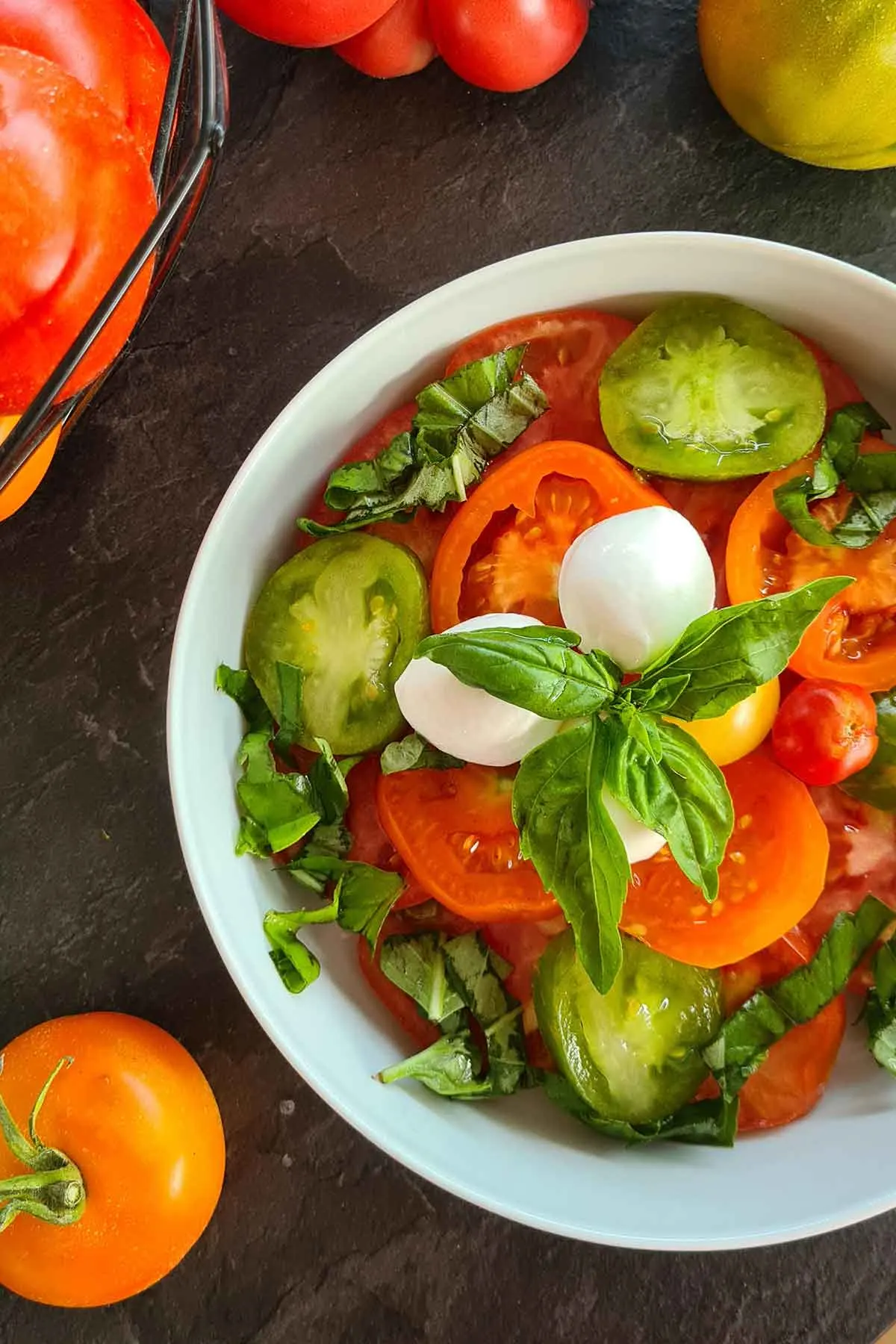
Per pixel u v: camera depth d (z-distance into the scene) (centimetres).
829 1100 42
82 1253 42
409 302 45
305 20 41
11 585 46
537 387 43
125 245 36
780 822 42
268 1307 45
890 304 40
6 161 35
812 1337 45
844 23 39
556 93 45
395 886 43
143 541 46
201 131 35
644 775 37
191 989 46
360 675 42
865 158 43
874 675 42
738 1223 40
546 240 45
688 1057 42
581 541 40
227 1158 46
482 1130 42
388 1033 43
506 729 40
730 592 42
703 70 45
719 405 42
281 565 43
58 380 35
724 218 45
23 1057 43
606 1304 45
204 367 46
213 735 42
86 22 37
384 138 45
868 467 42
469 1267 45
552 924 43
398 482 43
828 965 42
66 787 46
